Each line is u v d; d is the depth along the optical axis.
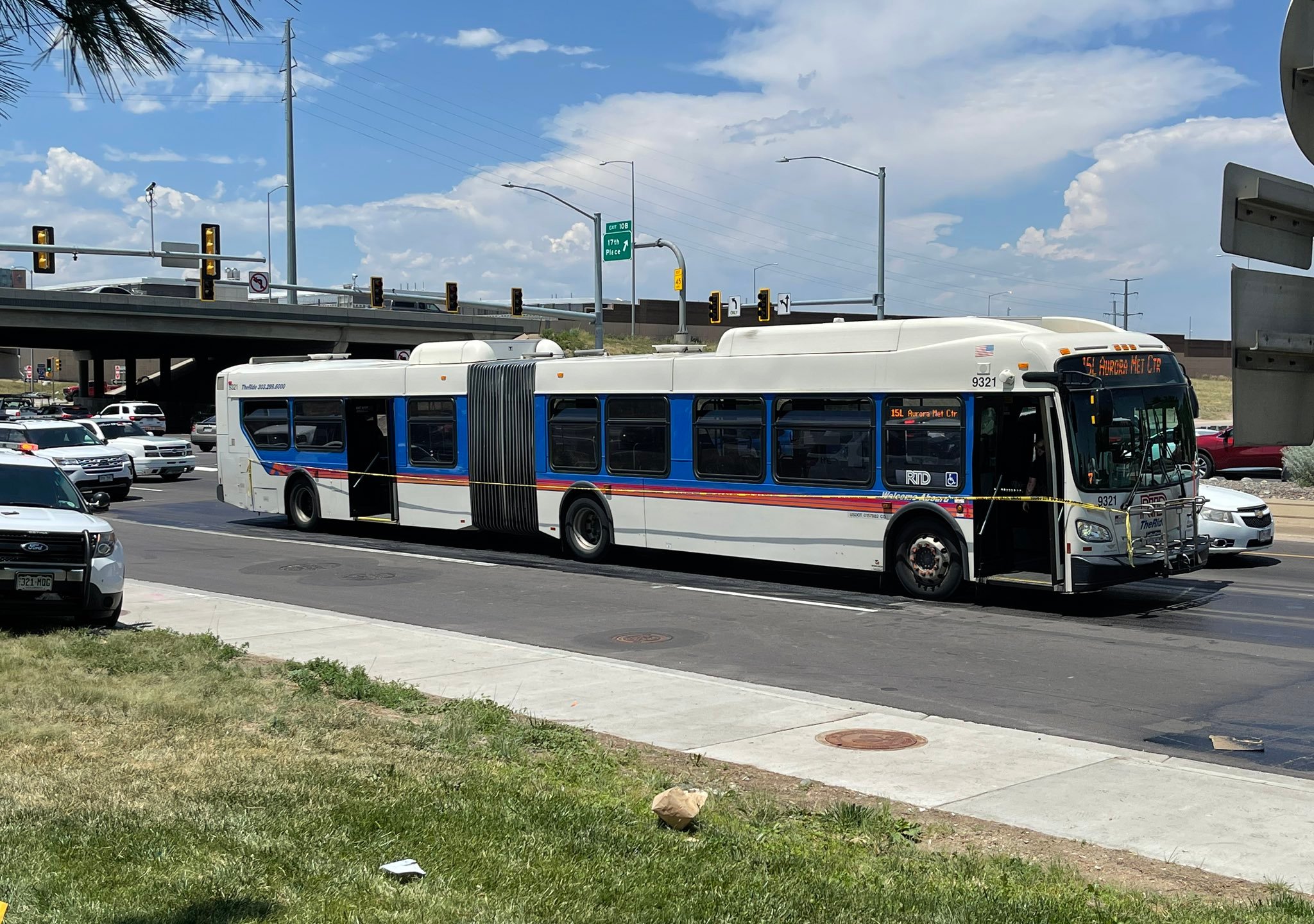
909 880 5.64
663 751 8.27
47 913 4.98
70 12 4.34
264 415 25.05
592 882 5.50
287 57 71.62
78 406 72.88
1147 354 14.99
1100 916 5.08
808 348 16.64
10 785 6.95
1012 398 14.84
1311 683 10.66
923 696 10.27
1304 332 3.69
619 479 18.88
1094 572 14.02
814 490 16.42
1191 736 8.95
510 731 8.55
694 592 16.27
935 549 15.24
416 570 18.70
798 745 8.44
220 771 7.32
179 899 5.19
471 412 21.06
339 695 9.74
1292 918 5.06
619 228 37.34
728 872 5.67
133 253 42.09
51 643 11.34
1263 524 18.08
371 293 53.16
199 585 17.25
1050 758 8.03
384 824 6.33
